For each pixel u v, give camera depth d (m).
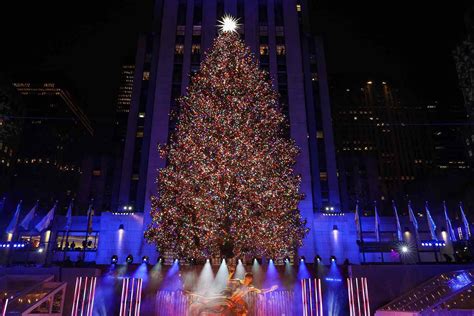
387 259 51.06
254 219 32.62
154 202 40.69
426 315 16.00
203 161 32.44
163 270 25.86
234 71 35.66
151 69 61.25
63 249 51.62
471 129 96.06
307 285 22.64
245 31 61.72
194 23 62.62
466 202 74.06
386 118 152.62
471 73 75.56
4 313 16.89
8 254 45.41
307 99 60.84
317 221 52.50
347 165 81.50
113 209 55.75
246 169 31.39
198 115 34.25
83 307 20.55
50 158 133.25
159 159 53.19
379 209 78.31
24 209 76.81
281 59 60.19
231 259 31.48
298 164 53.44
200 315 12.45
